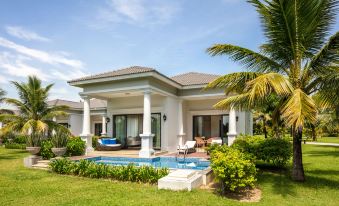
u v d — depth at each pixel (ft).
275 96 31.17
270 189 28.32
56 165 38.34
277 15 28.91
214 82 31.68
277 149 36.78
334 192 27.27
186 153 55.88
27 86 69.97
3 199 24.84
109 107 70.18
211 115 66.39
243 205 22.89
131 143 67.31
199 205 22.71
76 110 96.99
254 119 127.34
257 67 32.55
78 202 23.63
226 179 26.00
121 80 54.60
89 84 58.65
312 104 24.12
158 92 54.95
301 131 31.42
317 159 52.75
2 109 79.15
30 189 28.43
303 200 24.67
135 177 32.01
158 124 62.69
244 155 30.01
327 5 27.99
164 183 28.09
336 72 27.20
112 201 23.73
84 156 52.01
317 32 29.45
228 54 32.09
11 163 48.60
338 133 131.75
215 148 37.55
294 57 30.17
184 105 67.51
